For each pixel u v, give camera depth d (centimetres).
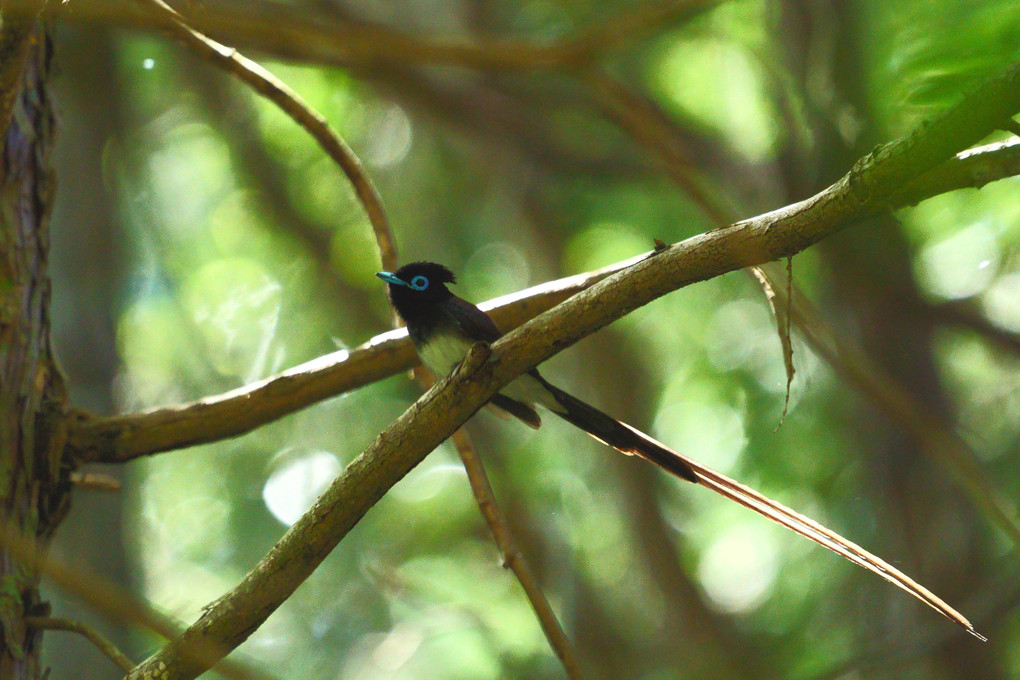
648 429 1631
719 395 1533
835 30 998
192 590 1603
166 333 1681
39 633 554
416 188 1698
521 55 754
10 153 595
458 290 1661
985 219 1120
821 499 1371
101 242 1220
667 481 1666
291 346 1691
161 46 1459
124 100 1445
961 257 1230
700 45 1417
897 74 592
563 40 756
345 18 884
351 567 1573
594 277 648
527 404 744
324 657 1503
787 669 1338
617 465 1591
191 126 1681
